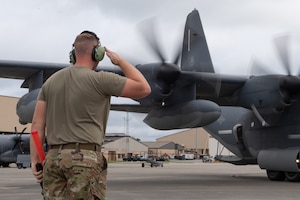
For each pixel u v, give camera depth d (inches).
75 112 117.7
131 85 119.5
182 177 830.5
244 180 744.3
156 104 623.8
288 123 678.5
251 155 790.5
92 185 113.2
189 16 748.6
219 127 872.3
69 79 120.3
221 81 664.4
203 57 734.5
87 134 117.0
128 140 3703.3
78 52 123.3
